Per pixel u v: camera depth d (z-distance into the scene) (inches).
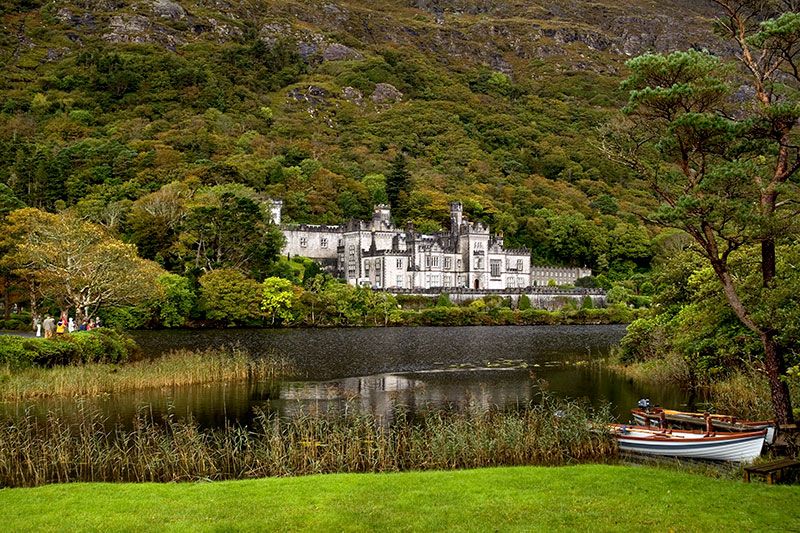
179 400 2348.7
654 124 1556.3
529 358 3695.9
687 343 2113.7
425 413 2159.2
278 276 6333.7
